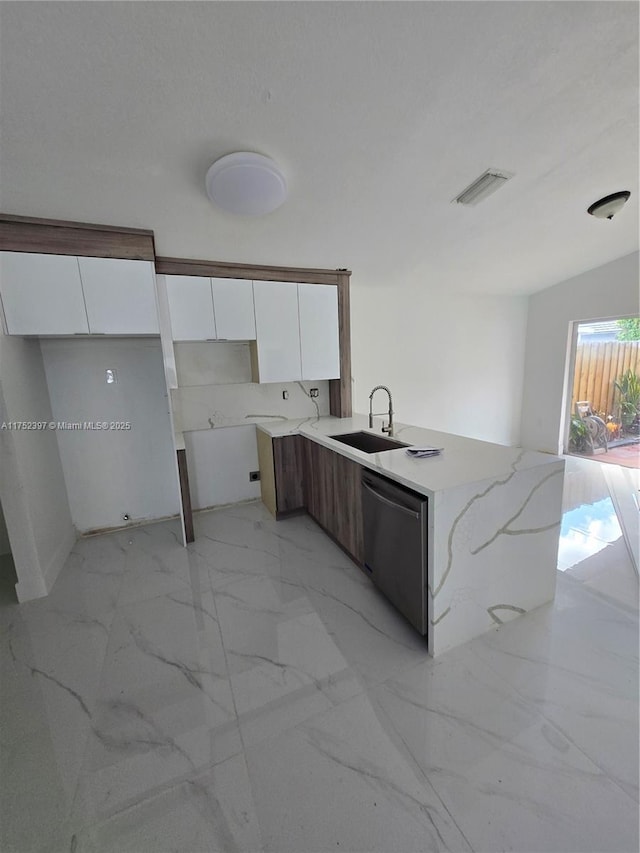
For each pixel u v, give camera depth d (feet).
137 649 5.85
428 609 5.43
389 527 6.09
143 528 10.33
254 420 11.62
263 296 10.00
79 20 3.38
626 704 4.60
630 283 12.52
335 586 7.36
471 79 4.45
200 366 10.75
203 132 4.87
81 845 3.45
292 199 6.69
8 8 3.21
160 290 8.87
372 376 13.41
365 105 4.68
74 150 5.00
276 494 10.33
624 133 5.76
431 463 6.22
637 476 12.98
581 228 9.55
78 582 7.80
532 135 5.60
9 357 7.00
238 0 3.32
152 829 3.54
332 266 10.34
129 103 4.30
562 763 3.94
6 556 9.11
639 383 13.56
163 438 10.50
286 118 4.76
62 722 4.66
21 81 3.87
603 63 4.42
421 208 7.48
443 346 14.70
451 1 3.52
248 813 3.64
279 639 5.97
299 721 4.56
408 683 5.04
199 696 4.97
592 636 5.75
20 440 7.13
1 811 3.74
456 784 3.80
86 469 9.77
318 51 3.90
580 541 8.71
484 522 5.49
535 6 3.67
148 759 4.17
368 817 3.56
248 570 8.02
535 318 16.28
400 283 12.53
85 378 9.46
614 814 3.48
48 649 5.92
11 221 6.68
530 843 3.31
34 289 6.97
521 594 6.17
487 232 9.05
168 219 7.08
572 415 15.79
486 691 4.86
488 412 16.33
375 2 3.47
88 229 7.18
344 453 7.50
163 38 3.60
